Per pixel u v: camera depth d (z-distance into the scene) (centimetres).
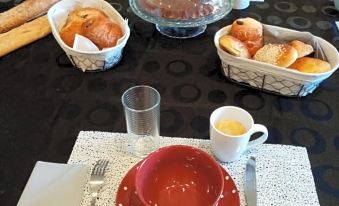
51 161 48
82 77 63
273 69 54
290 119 55
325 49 57
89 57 60
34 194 42
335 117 55
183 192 40
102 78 63
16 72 64
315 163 48
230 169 45
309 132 52
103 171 44
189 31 73
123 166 46
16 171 47
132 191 40
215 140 44
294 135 52
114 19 67
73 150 48
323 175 46
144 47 70
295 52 54
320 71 53
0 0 83
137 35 73
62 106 57
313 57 58
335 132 52
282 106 57
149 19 67
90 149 48
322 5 82
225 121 47
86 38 61
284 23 76
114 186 43
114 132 52
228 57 56
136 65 65
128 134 49
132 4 71
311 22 76
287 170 46
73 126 53
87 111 56
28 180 44
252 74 57
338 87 60
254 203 41
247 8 80
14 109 56
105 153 47
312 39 58
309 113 56
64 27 64
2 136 52
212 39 71
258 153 48
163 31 73
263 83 57
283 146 49
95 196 42
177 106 57
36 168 45
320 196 44
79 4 69
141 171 38
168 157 40
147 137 49
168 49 69
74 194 42
